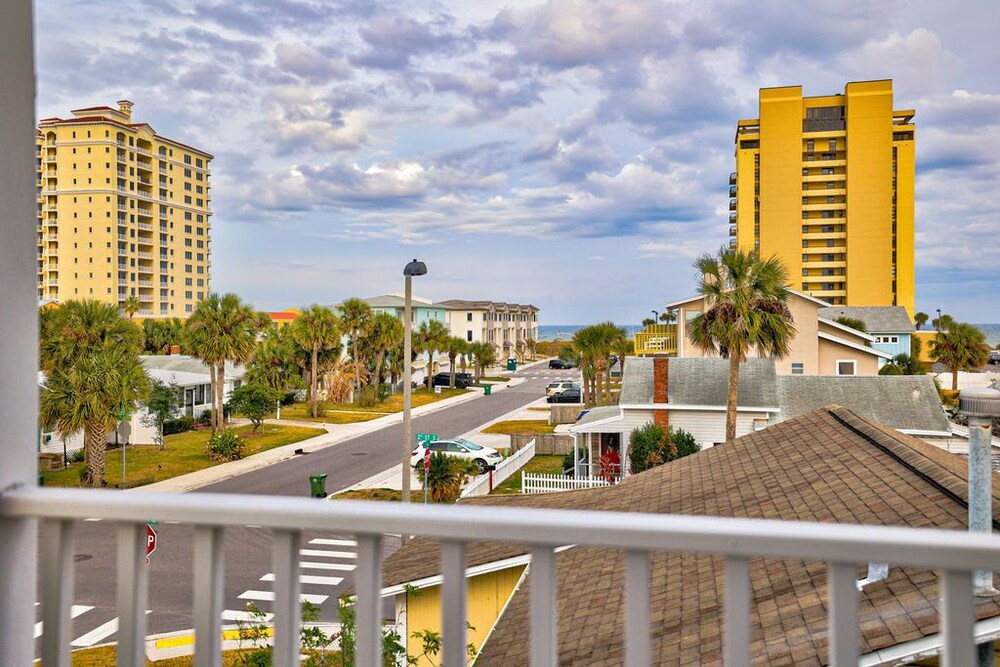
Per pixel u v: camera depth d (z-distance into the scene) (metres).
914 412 22.45
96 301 26.19
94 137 96.75
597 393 43.75
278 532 1.50
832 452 8.64
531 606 1.39
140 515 1.54
